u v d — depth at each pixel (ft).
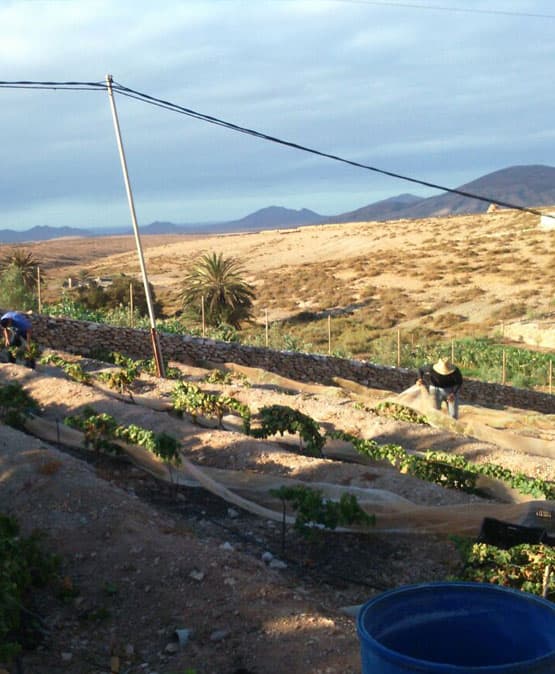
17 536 26.14
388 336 174.50
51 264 555.69
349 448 41.60
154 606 23.00
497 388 102.27
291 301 231.30
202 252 463.01
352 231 419.54
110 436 37.27
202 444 39.93
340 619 22.43
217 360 84.28
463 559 25.52
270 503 33.06
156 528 27.81
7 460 32.12
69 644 21.24
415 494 33.88
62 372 59.72
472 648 13.06
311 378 89.81
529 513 29.73
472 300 207.41
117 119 62.69
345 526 30.25
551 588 23.15
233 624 21.79
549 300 197.36
